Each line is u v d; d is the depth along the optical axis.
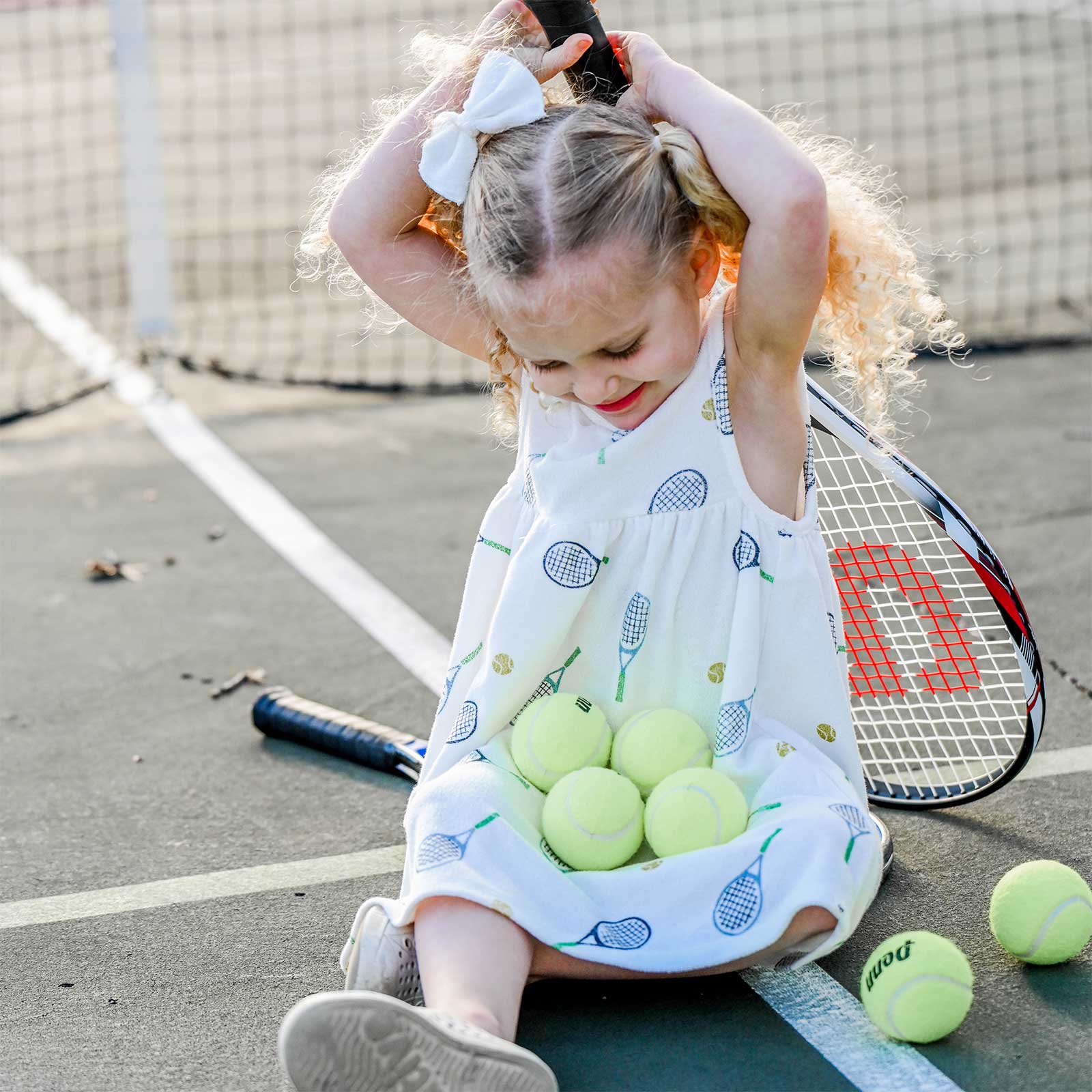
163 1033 2.20
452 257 2.41
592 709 2.32
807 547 2.31
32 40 15.23
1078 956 2.30
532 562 2.29
